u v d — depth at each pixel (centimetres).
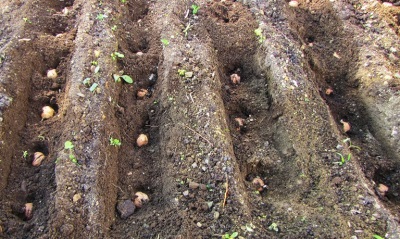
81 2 109
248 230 72
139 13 110
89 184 75
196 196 76
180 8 107
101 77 90
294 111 89
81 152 79
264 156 85
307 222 74
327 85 103
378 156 90
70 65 94
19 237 70
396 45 104
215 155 80
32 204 76
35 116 90
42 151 86
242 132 91
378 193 82
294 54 98
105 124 84
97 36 99
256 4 109
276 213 76
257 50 101
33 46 98
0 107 84
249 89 98
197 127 84
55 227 70
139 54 99
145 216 74
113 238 71
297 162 82
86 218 72
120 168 83
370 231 73
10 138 84
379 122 94
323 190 79
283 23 106
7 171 81
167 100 89
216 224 72
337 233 72
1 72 90
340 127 94
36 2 107
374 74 98
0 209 74
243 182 81
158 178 81
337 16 110
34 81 94
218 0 112
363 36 106
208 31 104
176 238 69
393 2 122
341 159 82
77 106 85
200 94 89
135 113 90
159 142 86
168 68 93
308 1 116
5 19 104
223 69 101
